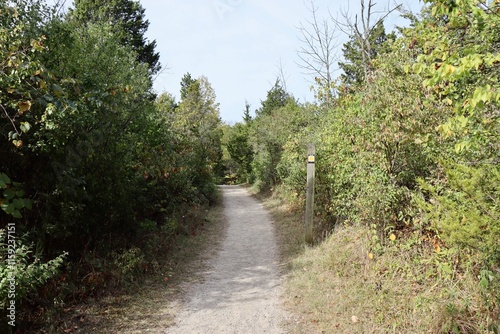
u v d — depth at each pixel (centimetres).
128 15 2053
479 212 381
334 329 464
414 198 553
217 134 2684
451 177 407
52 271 443
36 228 539
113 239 714
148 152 977
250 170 3469
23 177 546
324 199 970
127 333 458
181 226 1025
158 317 511
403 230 630
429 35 526
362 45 1201
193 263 802
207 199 1664
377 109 604
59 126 515
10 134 437
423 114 539
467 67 325
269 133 1995
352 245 719
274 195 1862
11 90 434
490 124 415
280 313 528
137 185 848
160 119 1144
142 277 658
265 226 1234
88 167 641
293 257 810
